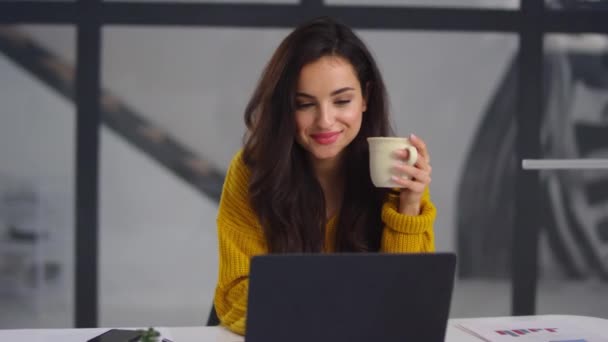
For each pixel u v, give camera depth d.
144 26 2.83
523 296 3.02
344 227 1.50
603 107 3.02
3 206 2.84
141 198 2.89
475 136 2.97
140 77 2.86
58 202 2.86
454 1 2.92
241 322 1.27
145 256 2.91
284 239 1.43
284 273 0.93
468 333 1.31
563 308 3.03
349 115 1.33
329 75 1.30
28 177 2.84
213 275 2.94
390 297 0.97
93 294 2.89
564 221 3.02
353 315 0.96
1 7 2.78
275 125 1.37
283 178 1.40
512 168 3.00
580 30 2.97
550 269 3.03
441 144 2.97
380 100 1.45
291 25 2.87
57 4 2.79
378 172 1.29
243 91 2.89
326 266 0.94
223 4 2.85
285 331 0.96
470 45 2.94
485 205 3.00
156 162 2.89
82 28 2.81
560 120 3.01
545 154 3.02
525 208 3.00
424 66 2.93
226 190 1.50
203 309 2.94
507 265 3.01
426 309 0.98
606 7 2.97
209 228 2.93
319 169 1.52
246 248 1.43
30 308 2.87
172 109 2.88
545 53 2.98
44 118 2.83
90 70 2.83
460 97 2.96
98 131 2.85
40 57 2.81
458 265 3.01
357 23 2.88
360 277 0.95
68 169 2.86
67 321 2.89
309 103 1.33
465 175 2.99
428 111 2.95
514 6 2.95
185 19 2.84
